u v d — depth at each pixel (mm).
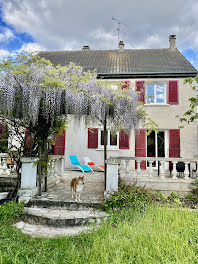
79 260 2760
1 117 5078
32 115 4621
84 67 11281
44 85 4395
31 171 5191
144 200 4852
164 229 3488
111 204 4660
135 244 3051
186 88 10312
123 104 5250
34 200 4875
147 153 10711
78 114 5078
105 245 3039
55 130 5848
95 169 10711
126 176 6250
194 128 10102
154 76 10352
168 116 10281
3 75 4301
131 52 13602
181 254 2732
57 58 12812
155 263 2598
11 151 5562
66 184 6910
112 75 10453
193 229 3510
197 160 6020
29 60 4695
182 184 5887
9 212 4414
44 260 2844
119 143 10453
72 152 10953
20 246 3180
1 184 6273
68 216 4191
